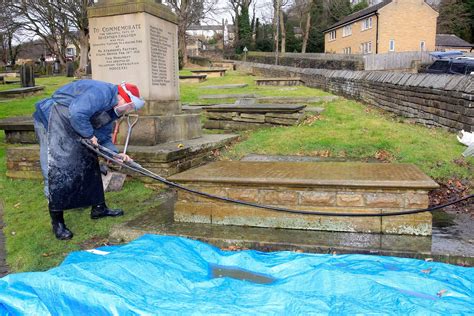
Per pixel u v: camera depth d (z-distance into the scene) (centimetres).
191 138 835
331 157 759
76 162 454
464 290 297
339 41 5828
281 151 809
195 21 4675
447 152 717
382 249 379
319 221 432
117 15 701
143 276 304
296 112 1051
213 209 460
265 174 466
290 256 374
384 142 791
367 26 4984
